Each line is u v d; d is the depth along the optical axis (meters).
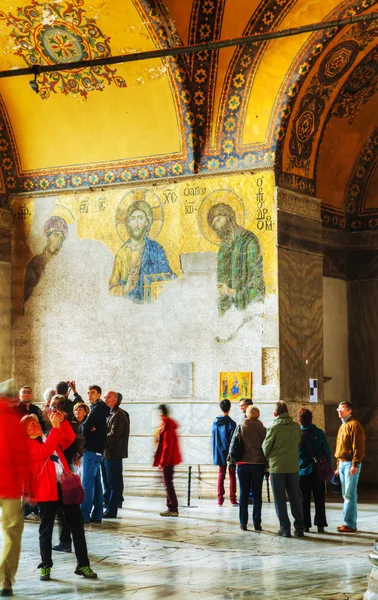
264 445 13.59
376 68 19.31
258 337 18.61
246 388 18.59
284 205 18.78
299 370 18.92
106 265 20.06
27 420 10.15
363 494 20.14
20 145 20.67
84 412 14.12
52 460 10.16
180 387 19.16
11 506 9.32
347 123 20.94
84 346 20.11
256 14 17.77
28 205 20.80
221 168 19.08
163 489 18.98
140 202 19.81
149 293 19.66
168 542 12.77
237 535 13.52
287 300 18.75
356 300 22.22
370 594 7.58
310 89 18.64
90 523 14.61
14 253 20.84
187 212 19.38
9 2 17.92
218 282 19.05
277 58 18.08
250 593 9.34
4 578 9.24
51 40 18.67
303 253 19.27
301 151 19.36
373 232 22.14
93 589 9.55
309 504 14.01
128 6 17.47
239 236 18.91
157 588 9.61
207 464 18.72
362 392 22.03
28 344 20.59
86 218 20.28
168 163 19.55
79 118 19.92
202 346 19.08
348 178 22.14
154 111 19.23
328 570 10.71
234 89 18.70
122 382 19.70
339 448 14.09
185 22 17.89
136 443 19.39
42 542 10.10
